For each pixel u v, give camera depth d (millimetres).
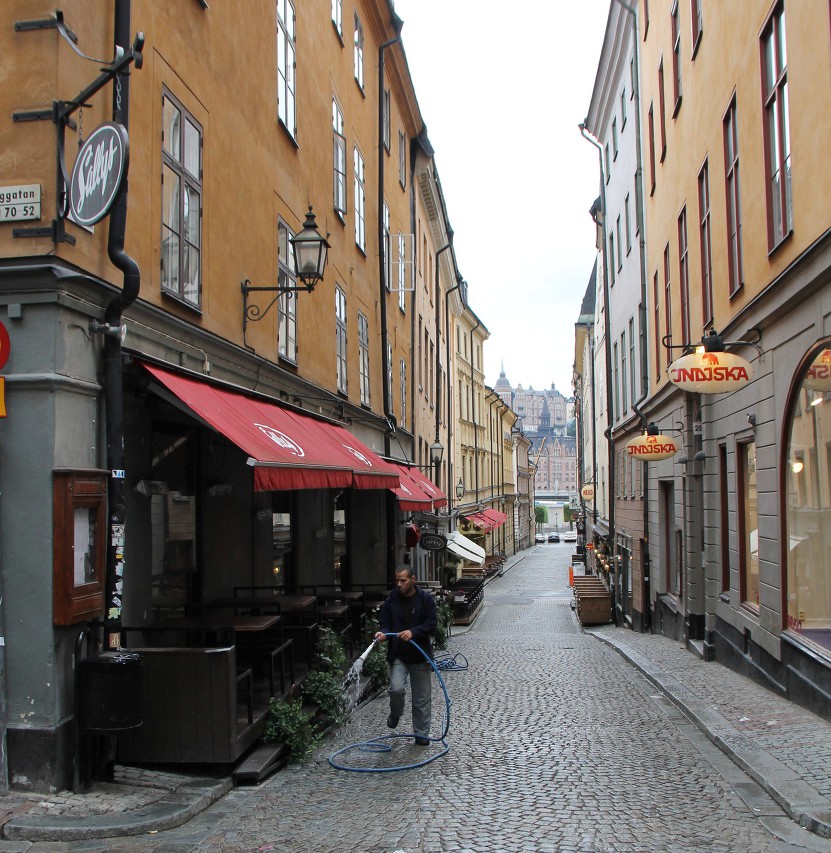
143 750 6914
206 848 5441
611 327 32562
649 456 16203
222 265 9695
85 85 6691
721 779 7148
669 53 18969
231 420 7930
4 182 6301
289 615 11391
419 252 29094
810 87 9172
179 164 8492
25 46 6379
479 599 33969
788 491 10516
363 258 18953
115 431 6750
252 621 8117
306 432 10914
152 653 6969
